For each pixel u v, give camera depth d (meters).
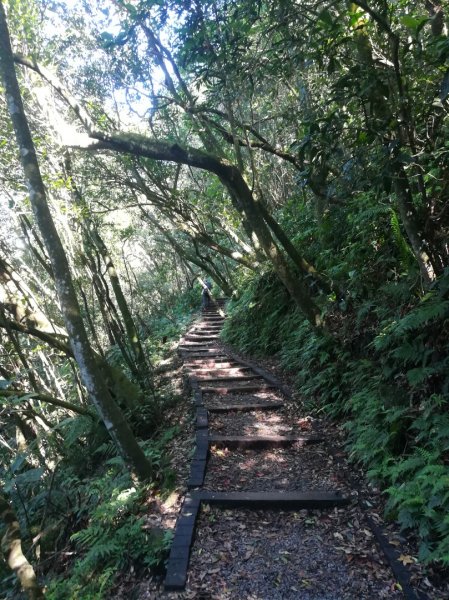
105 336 12.41
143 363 7.26
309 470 4.34
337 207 7.21
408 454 3.65
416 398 3.98
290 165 10.09
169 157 5.82
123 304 7.50
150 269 23.48
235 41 5.02
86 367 3.91
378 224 5.61
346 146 4.12
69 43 8.07
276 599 2.74
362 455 4.10
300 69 4.95
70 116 8.25
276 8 4.55
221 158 6.02
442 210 3.92
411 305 4.46
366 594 2.70
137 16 5.26
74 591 3.21
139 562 3.21
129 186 8.91
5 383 4.34
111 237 12.88
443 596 2.55
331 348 6.05
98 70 8.15
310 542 3.28
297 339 7.40
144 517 3.64
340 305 5.89
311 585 2.83
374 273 5.59
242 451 4.96
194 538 3.39
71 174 7.39
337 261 6.81
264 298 9.67
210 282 21.14
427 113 3.77
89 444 6.07
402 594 2.63
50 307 8.70
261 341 9.44
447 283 3.68
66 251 6.98
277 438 5.00
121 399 6.19
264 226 6.29
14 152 6.66
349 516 3.52
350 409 5.03
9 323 5.57
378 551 3.06
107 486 4.38
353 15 3.71
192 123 8.01
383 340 4.29
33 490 5.66
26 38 6.28
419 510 3.01
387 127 3.67
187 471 4.44
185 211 10.64
